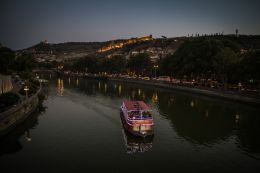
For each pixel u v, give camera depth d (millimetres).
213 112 59688
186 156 32875
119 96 87500
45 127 45500
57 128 44844
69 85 128625
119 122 49656
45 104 69750
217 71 95438
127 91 103500
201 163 30734
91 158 31625
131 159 31594
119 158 31875
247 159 32062
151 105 69188
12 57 83812
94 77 191875
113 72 198125
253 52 75875
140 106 43938
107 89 110750
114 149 34906
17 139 38531
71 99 79125
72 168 28812
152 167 29438
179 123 49344
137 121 38938
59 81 158375
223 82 94438
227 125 47938
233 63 84188
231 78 90000
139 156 32594
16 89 78625
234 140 39344
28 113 50625
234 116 55438
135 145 36688
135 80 147625
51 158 31469
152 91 104062
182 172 28250
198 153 33938
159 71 150625
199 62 99750
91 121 50344
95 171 28172
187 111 60906
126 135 41094
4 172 27625
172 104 71000
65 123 48531
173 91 103875
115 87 120812
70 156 32156
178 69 113375
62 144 36531
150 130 39406
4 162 30141
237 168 29469
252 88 90062
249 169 29203
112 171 28281
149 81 134125
